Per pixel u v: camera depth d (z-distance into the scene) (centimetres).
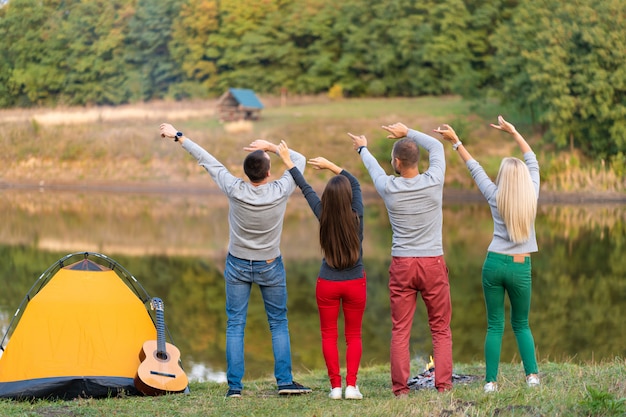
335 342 585
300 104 4906
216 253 2075
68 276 681
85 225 2677
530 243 565
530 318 1309
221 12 5547
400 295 572
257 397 606
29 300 681
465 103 4516
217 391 644
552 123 3794
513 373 742
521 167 559
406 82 5122
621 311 1355
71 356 634
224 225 2705
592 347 1100
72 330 647
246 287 601
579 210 3166
